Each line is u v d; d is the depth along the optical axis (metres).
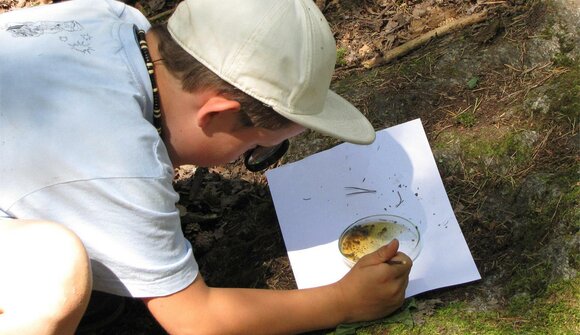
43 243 1.32
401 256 1.54
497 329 1.51
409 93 2.02
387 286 1.52
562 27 2.01
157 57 1.47
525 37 2.04
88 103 1.38
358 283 1.52
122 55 1.46
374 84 2.10
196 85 1.40
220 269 1.83
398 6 2.32
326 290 1.54
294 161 1.99
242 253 1.84
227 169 2.05
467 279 1.61
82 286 1.33
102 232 1.35
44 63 1.43
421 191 1.79
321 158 1.92
